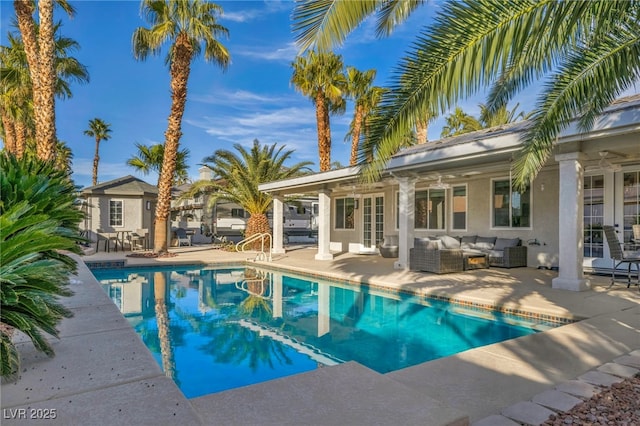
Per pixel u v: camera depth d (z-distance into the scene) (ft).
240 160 57.82
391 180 39.09
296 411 7.98
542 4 8.65
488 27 8.95
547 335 14.29
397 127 10.57
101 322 12.80
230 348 16.80
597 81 12.67
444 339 17.81
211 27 46.73
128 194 59.16
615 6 9.06
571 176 23.08
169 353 16.22
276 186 48.16
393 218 48.88
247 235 59.16
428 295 24.16
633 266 29.07
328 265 38.40
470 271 32.32
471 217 39.96
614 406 8.62
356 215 55.01
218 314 22.67
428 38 9.47
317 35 8.75
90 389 7.92
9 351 8.45
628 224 29.14
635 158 27.58
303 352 16.29
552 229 33.37
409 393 8.88
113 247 57.93
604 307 18.74
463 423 7.79
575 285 22.89
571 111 14.19
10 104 54.65
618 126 19.56
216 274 37.81
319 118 60.85
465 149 26.99
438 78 9.73
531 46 9.29
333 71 58.90
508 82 14.82
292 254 51.70
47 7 37.88
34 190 13.26
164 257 45.93
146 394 7.73
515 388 9.91
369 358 15.49
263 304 25.22
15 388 7.94
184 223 92.07
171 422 6.70
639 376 10.32
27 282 9.27
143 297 27.50
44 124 37.88
